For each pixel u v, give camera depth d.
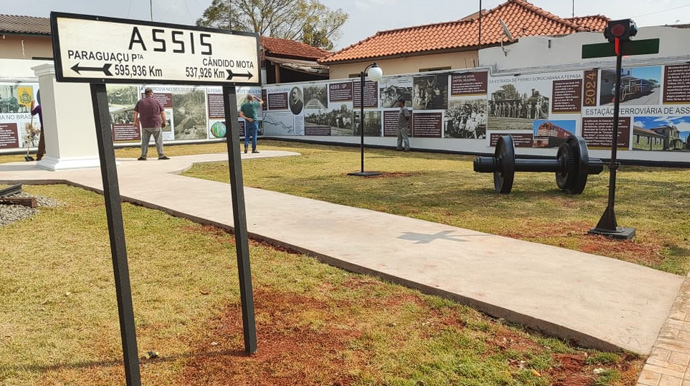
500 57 16.31
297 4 46.12
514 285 4.18
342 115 20.77
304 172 12.14
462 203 8.05
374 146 19.81
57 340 3.39
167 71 2.66
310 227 6.23
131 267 4.86
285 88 22.67
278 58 28.81
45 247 5.56
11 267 4.88
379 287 4.34
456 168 13.03
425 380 2.90
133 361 2.57
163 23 2.63
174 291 4.26
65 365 3.08
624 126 13.99
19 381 2.89
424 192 9.14
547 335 3.48
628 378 2.90
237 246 3.12
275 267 4.88
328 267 4.88
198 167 12.89
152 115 13.83
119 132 19.58
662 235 5.99
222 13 44.44
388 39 25.27
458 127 17.44
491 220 6.80
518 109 15.98
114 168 2.42
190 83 2.77
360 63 24.97
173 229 6.33
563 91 14.99
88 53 2.36
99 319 3.72
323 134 21.55
